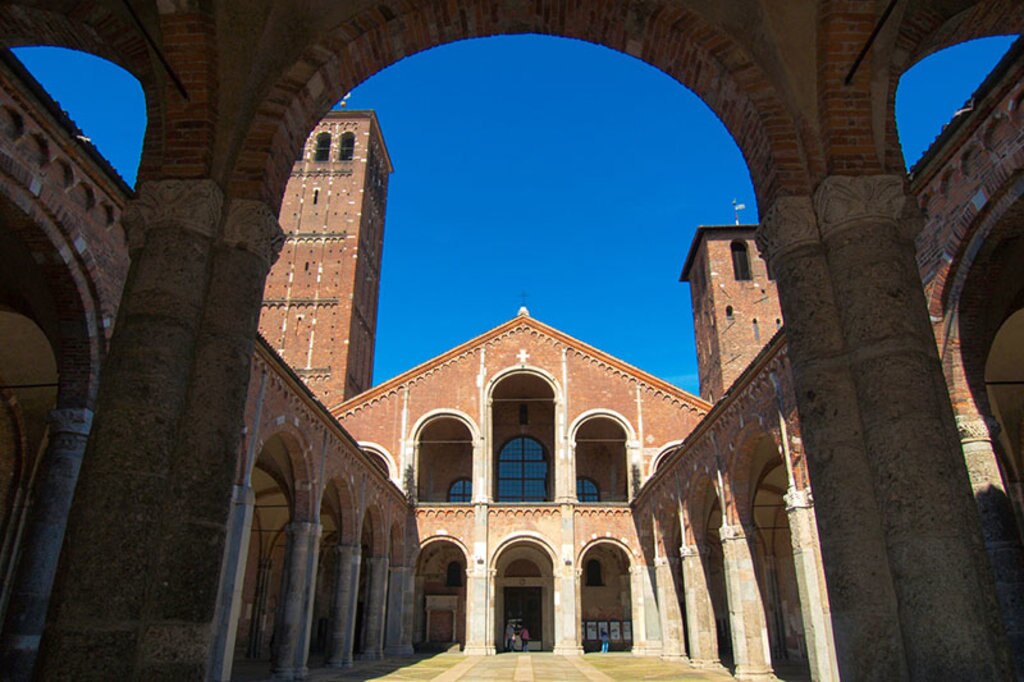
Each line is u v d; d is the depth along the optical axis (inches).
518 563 1742.1
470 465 1807.3
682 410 1615.4
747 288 2038.6
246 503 711.1
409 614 1467.8
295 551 898.1
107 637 223.9
